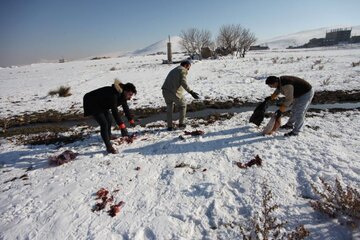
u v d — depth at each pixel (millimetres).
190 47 45531
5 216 3842
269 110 8250
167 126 6906
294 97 5410
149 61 38812
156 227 3414
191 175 4516
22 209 3967
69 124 8781
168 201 3902
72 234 3410
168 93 6348
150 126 7418
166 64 29953
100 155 5531
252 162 4695
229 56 40594
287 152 5004
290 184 4035
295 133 5676
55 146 6445
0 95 15094
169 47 32094
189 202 3838
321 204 3430
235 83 13305
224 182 4238
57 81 19719
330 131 5887
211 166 4770
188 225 3420
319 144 5207
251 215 3479
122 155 5504
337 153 4766
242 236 3170
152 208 3779
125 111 5883
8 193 4434
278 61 23984
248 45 40031
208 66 23484
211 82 14172
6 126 8984
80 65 39062
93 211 3811
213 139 5941
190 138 6105
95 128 7773
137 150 5695
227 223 3379
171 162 5039
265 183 4070
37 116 9984
